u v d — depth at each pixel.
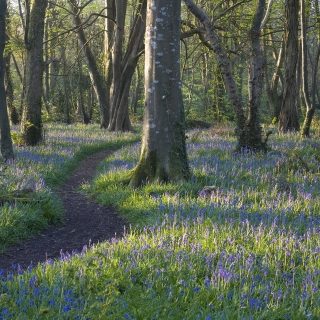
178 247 6.77
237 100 16.77
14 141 21.58
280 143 18.97
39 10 21.23
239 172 13.06
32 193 11.09
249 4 26.73
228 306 4.80
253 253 6.46
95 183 14.09
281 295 5.04
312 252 6.46
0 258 8.14
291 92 24.88
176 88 12.47
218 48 16.41
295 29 24.31
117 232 9.60
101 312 4.66
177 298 5.07
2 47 15.41
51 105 49.03
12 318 4.52
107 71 34.53
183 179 12.18
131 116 50.03
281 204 9.65
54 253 8.43
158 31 12.27
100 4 48.38
